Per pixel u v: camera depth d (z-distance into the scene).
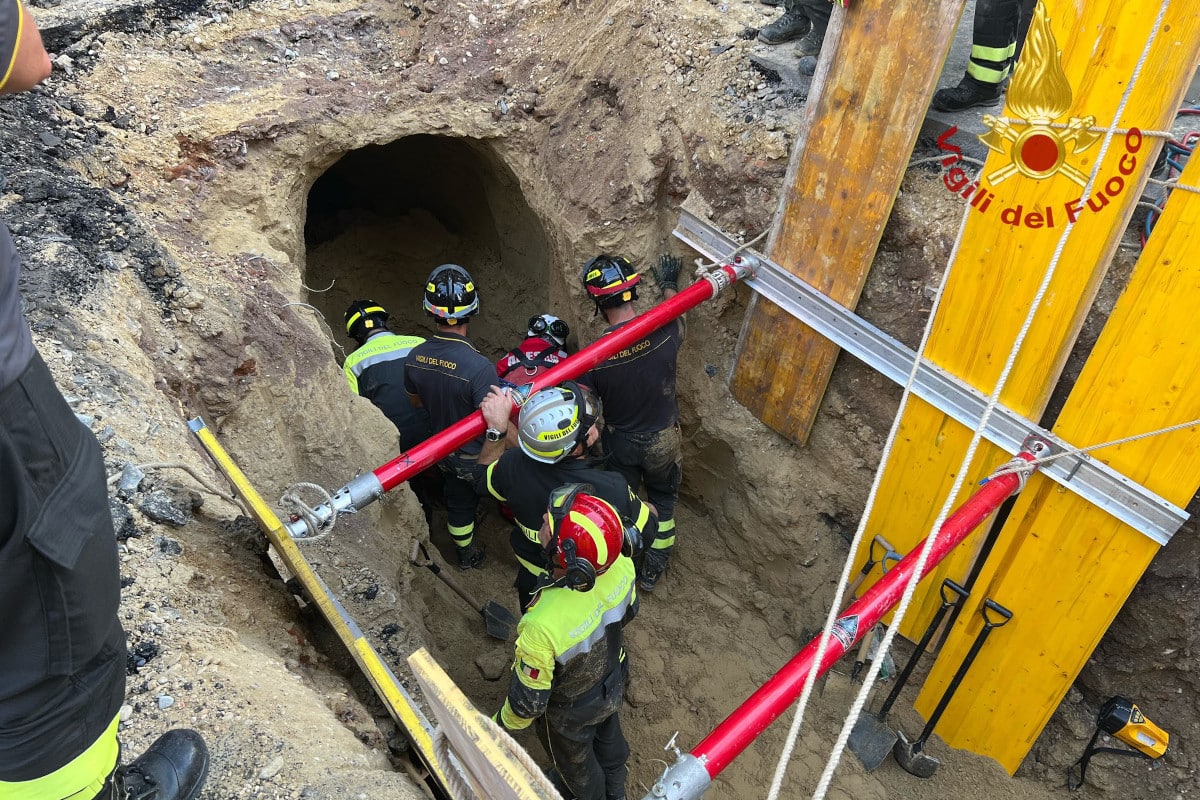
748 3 4.77
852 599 4.14
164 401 3.25
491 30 5.23
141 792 1.75
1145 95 2.59
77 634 1.38
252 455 3.67
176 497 2.97
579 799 3.30
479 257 6.64
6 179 3.72
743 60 4.41
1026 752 3.66
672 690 4.33
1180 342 2.69
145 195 4.08
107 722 1.55
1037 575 3.32
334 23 5.27
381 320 4.75
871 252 3.54
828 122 3.53
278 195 4.50
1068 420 3.08
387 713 2.90
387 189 6.66
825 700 4.07
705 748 2.20
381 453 4.13
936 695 3.87
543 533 2.64
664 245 4.69
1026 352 3.14
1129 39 2.56
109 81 4.45
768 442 4.40
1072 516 3.15
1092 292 2.90
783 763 1.69
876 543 4.02
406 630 3.40
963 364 3.38
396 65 5.19
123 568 2.57
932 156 3.56
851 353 3.72
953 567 3.60
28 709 1.38
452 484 4.30
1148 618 3.25
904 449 3.72
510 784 1.27
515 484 2.97
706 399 4.59
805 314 3.89
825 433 4.15
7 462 1.19
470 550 4.81
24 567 1.26
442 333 3.96
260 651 2.65
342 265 6.60
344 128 4.73
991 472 3.36
